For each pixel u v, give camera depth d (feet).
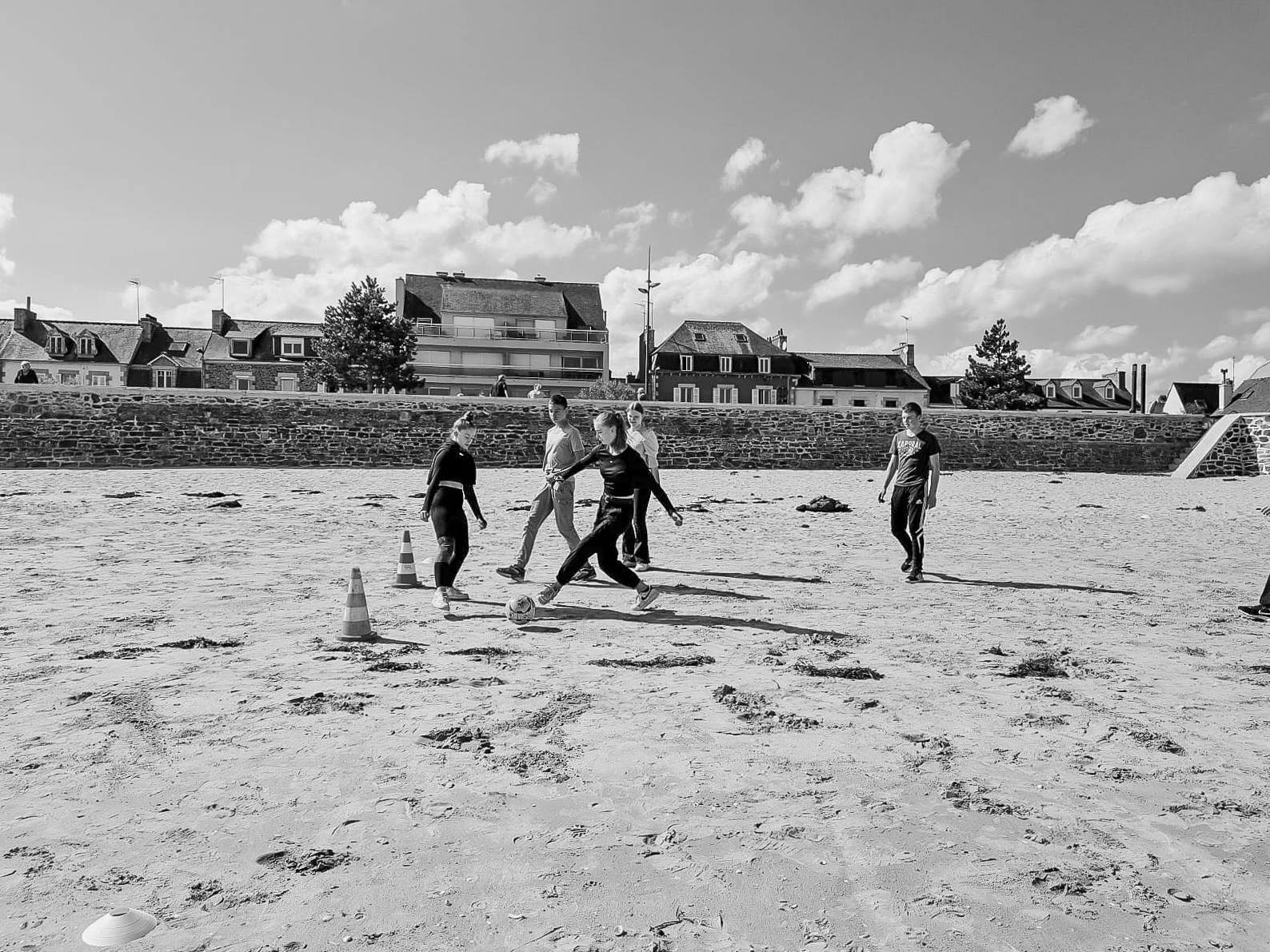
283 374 222.48
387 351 199.11
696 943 7.64
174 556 32.32
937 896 8.57
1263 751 13.07
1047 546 40.37
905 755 12.63
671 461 108.88
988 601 25.77
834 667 17.61
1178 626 22.41
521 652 18.51
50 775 11.42
